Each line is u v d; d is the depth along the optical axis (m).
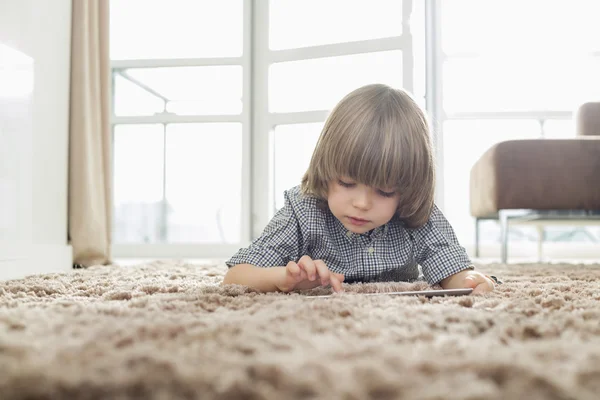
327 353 0.39
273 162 3.10
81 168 1.91
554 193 2.04
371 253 1.04
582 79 3.56
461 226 3.64
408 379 0.33
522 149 2.05
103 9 2.17
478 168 2.41
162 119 3.12
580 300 0.74
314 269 0.81
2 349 0.41
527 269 1.69
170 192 3.24
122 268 1.63
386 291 0.90
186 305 0.66
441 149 3.36
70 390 0.32
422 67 3.29
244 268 0.91
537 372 0.34
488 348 0.42
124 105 3.26
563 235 3.65
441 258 1.00
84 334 0.46
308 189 0.98
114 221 3.25
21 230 1.56
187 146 3.21
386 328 0.50
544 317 0.58
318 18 3.05
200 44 3.19
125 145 3.24
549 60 3.57
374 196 0.86
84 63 1.95
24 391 0.32
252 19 3.09
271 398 0.30
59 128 1.83
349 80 2.94
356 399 0.30
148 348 0.40
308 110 2.96
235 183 3.16
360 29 2.97
